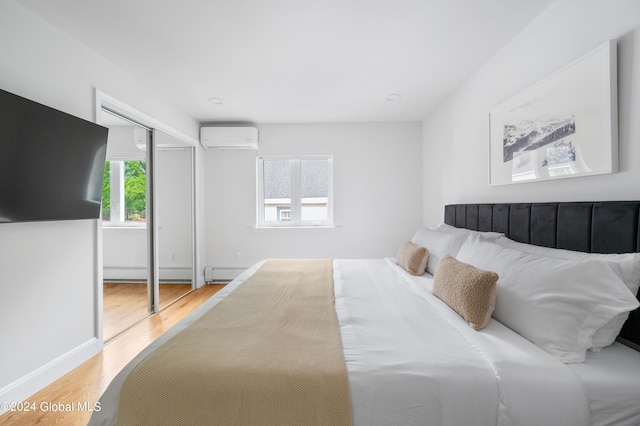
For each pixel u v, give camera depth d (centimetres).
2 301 161
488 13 179
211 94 309
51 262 188
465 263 161
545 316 111
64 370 194
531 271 125
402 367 98
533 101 181
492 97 233
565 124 156
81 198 202
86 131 203
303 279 220
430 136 377
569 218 149
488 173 237
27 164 164
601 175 140
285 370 97
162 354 107
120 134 287
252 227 420
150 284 307
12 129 155
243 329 130
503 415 91
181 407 93
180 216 378
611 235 127
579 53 152
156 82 278
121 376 101
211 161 421
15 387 165
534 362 99
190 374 97
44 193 175
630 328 117
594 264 111
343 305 162
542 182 179
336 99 325
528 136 185
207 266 423
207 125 413
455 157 303
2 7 161
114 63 241
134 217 296
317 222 430
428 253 238
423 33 200
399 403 92
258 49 221
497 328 125
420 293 182
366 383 94
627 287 107
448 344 114
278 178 430
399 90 301
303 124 417
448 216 305
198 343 116
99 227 223
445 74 264
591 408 93
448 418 92
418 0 168
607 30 136
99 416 96
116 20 185
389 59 236
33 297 176
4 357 162
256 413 92
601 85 135
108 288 279
